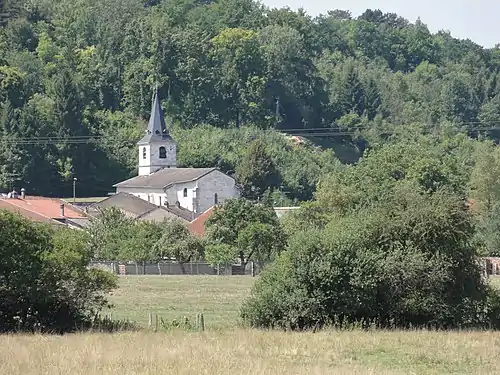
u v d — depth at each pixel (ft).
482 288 627.87
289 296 599.98
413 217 625.41
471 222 629.92
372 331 570.05
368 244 621.31
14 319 589.32
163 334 535.19
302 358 448.24
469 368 431.43
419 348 490.49
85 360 409.49
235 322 633.20
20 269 584.40
